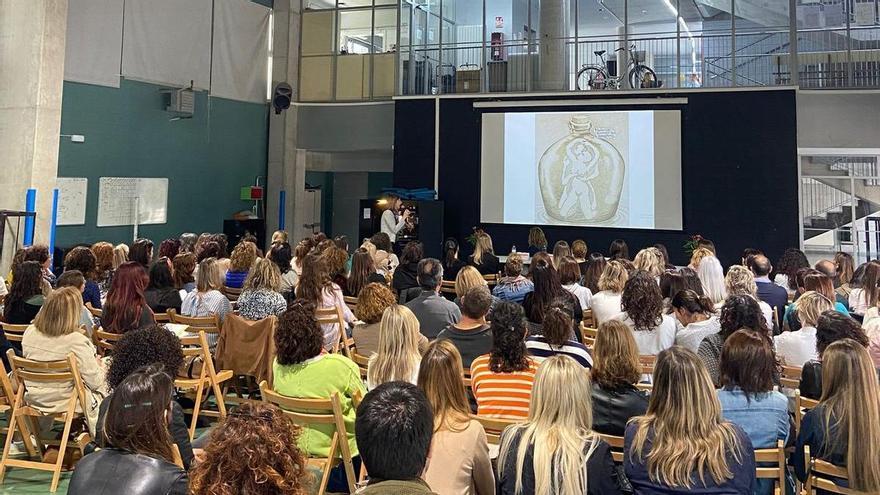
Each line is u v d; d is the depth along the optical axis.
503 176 12.66
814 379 3.34
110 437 1.94
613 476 2.29
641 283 4.33
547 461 2.23
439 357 2.61
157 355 2.83
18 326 4.82
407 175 13.34
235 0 13.59
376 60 14.19
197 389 4.59
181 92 12.16
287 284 6.96
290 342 3.47
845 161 12.62
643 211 11.72
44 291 5.55
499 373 3.26
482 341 4.09
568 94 12.17
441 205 12.48
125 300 4.61
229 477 1.56
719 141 11.33
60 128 10.15
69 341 3.94
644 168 11.72
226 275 6.89
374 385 3.53
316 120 14.54
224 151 13.50
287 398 3.37
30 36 9.35
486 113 12.82
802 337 4.14
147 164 11.86
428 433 1.79
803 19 11.80
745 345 2.85
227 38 13.45
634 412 2.81
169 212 12.30
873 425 2.48
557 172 12.27
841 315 3.50
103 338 4.57
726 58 12.05
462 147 12.98
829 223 12.93
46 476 4.17
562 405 2.32
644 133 11.73
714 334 3.86
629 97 11.83
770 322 5.02
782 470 2.72
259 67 14.30
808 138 11.20
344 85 14.41
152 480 1.84
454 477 2.43
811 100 11.19
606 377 2.88
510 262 6.43
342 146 14.34
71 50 10.47
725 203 11.27
